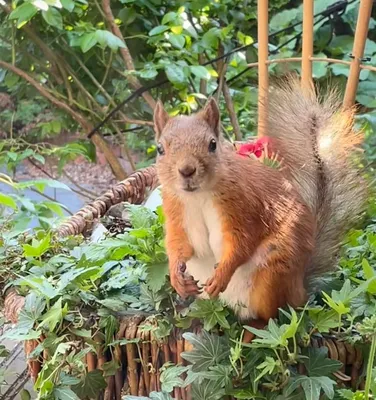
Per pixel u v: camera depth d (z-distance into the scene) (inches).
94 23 53.8
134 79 52.4
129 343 33.1
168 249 33.2
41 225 46.0
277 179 32.9
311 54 39.9
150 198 41.8
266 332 31.2
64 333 33.2
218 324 32.9
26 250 35.4
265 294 32.3
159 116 32.7
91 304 34.1
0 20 52.7
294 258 32.2
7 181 43.1
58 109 56.2
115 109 52.1
